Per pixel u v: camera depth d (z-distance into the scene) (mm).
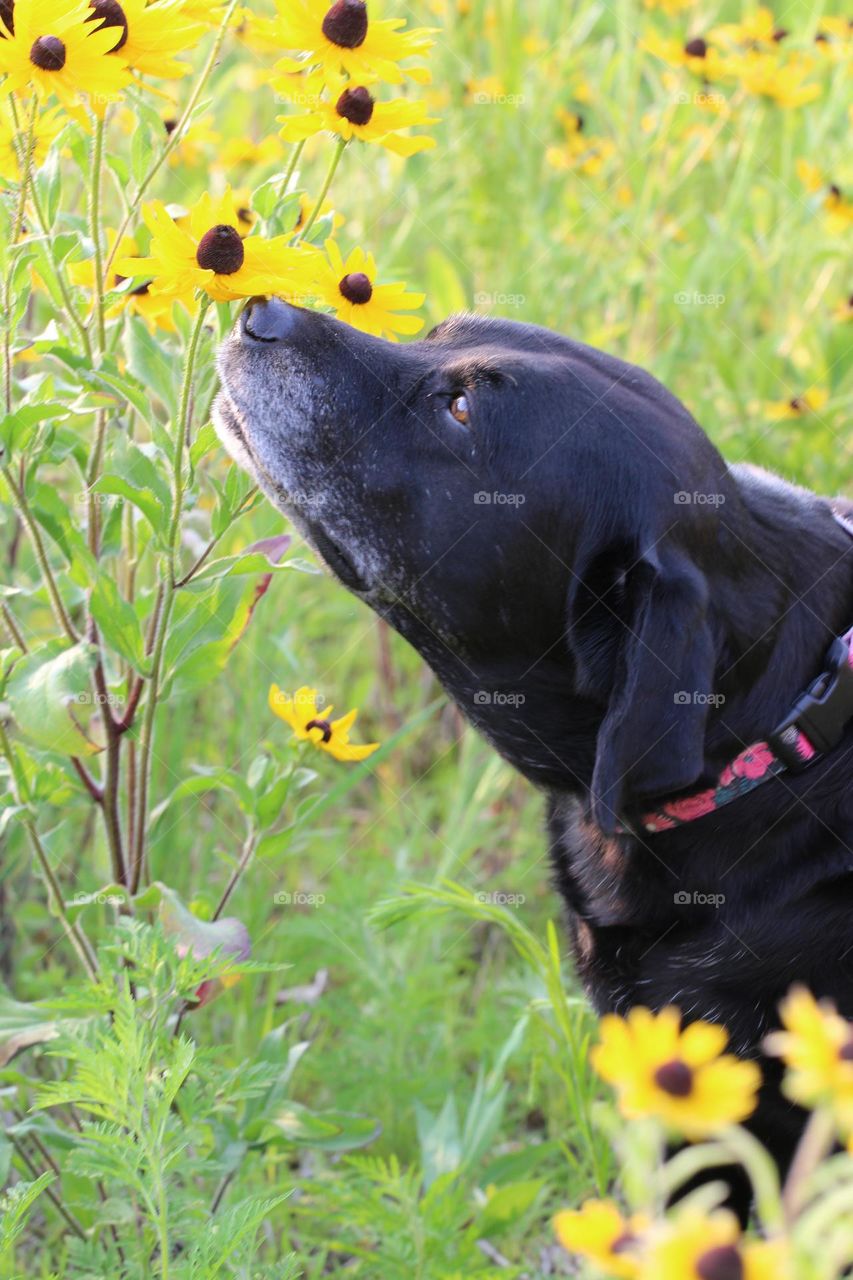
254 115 4340
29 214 2176
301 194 2232
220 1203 2355
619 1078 1070
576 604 2246
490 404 2244
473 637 2369
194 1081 2084
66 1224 2412
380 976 2922
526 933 2461
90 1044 2084
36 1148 2455
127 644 2125
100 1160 1810
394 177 4176
